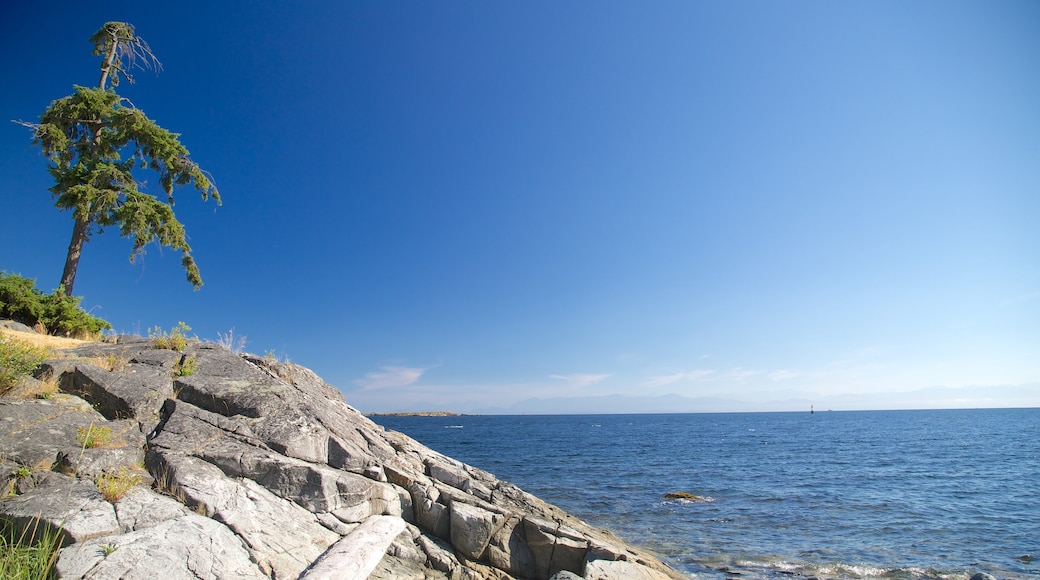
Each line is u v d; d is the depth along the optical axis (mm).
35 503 6543
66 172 18297
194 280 20672
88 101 18500
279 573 6855
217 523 7277
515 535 11625
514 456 49688
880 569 16172
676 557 17234
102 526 6426
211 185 21203
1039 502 26875
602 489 30031
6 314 15305
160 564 5910
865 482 33688
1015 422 137625
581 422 185375
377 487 10273
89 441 8203
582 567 11336
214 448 9141
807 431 105062
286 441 9922
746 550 18047
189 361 11695
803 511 24406
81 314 16516
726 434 95062
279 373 13508
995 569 16312
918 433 93312
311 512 9031
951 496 28625
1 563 5273
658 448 61312
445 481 12594
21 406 8492
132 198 18781
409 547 10180
